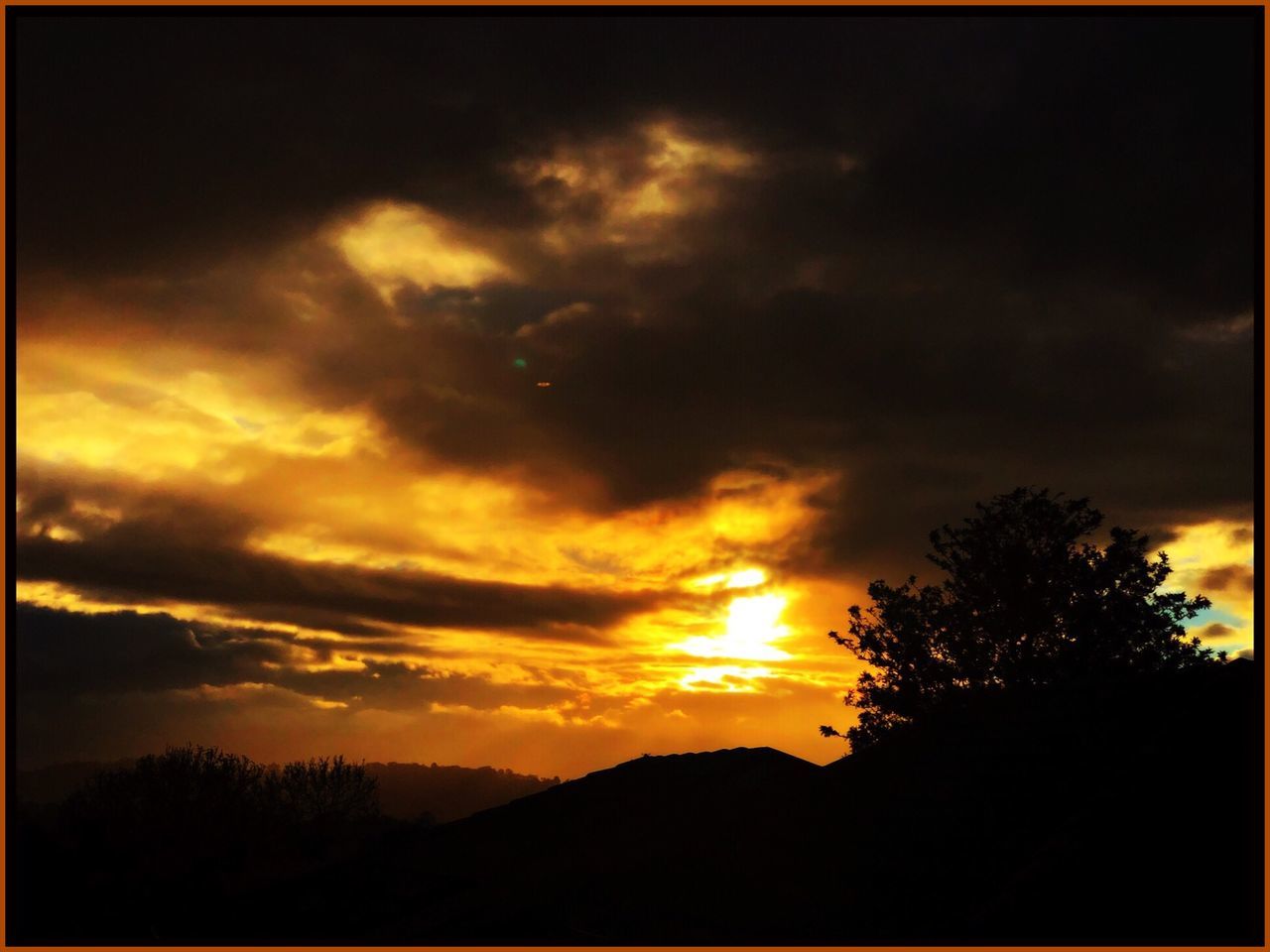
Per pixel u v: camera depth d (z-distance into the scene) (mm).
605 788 18078
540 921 11930
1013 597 35375
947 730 15055
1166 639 34031
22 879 27156
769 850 13219
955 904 10188
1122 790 10195
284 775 39594
